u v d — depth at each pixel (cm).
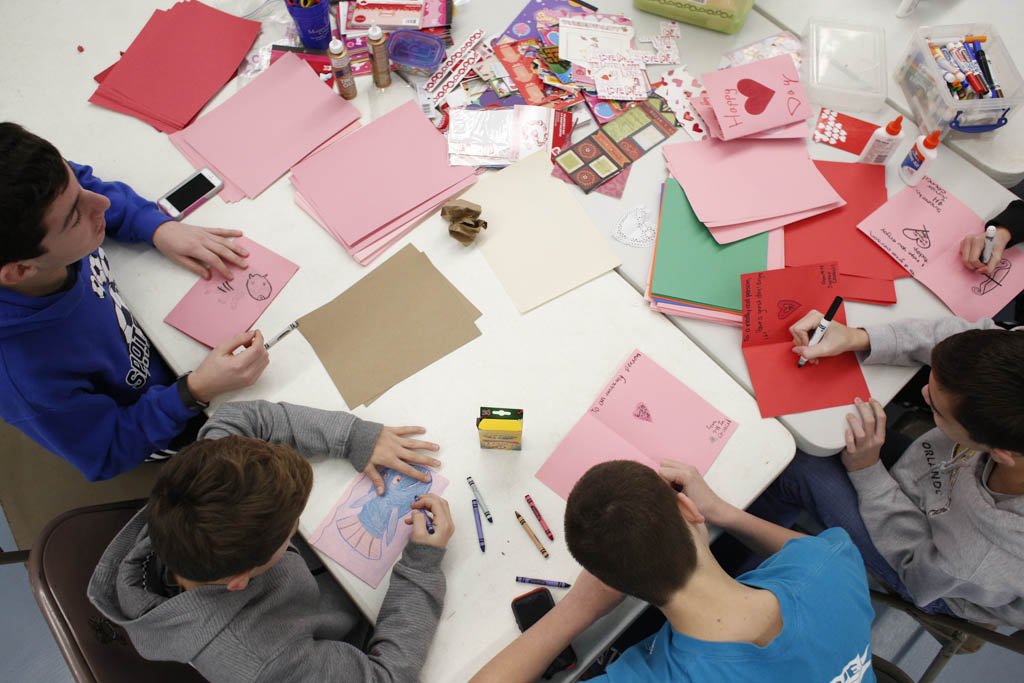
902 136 139
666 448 120
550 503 115
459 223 135
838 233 140
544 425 122
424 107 157
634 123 154
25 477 149
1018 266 135
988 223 138
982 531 115
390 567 111
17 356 117
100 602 95
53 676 180
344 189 144
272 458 94
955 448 131
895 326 127
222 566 88
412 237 141
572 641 105
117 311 133
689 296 133
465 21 169
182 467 90
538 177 147
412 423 122
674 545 88
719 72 153
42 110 156
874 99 153
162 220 138
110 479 148
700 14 165
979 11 166
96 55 164
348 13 168
